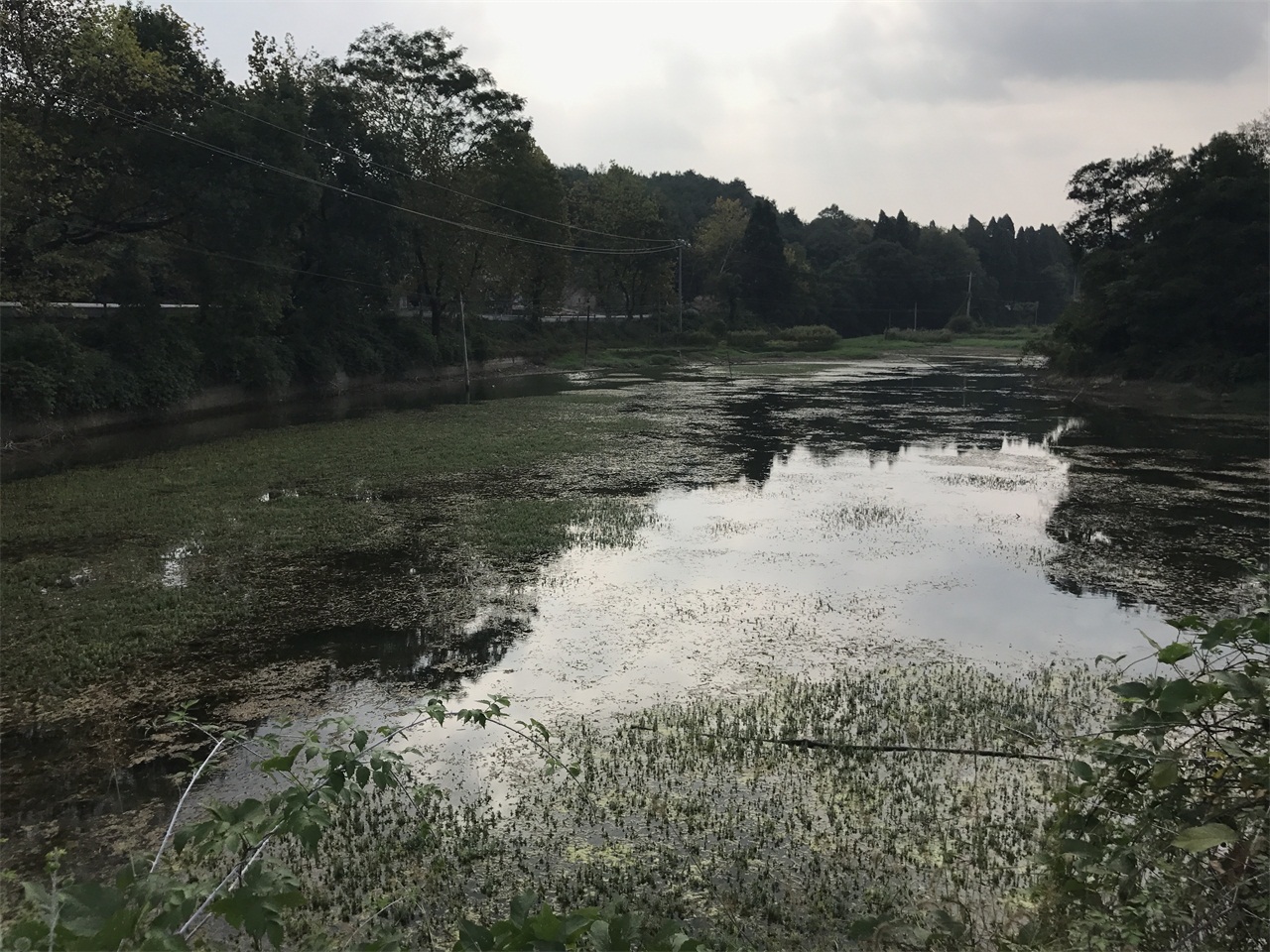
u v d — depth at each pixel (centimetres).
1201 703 281
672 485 1820
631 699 815
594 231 5978
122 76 2497
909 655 920
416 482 1820
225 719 773
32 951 188
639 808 631
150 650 918
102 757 710
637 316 7669
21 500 1614
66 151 2464
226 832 260
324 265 3806
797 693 823
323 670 877
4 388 2292
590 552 1302
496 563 1239
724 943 439
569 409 3334
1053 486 1823
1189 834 261
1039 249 12362
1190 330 3766
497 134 4716
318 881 546
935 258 10250
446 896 528
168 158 2741
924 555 1297
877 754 707
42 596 1074
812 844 586
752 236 8344
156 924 212
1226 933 283
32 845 592
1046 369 4856
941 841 585
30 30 2331
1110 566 1235
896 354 7350
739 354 6975
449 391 4156
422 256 4516
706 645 948
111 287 2891
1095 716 767
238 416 3086
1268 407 3231
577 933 216
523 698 817
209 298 3170
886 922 366
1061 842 327
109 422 2661
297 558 1254
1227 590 1125
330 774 279
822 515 1558
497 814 621
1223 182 3516
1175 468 2039
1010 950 352
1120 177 4619
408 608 1055
